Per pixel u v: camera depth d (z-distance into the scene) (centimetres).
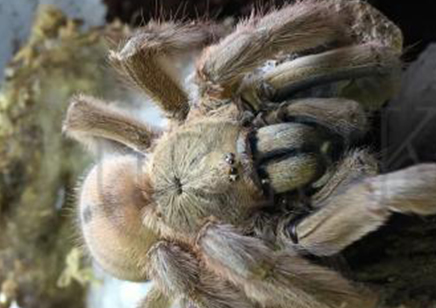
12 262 15
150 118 11
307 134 7
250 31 8
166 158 8
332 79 8
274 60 8
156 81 8
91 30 14
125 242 8
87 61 13
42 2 14
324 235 7
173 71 8
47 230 14
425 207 6
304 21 7
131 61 8
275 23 7
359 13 8
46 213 14
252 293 7
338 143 7
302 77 8
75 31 14
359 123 7
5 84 14
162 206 8
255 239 7
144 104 11
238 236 7
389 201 6
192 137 8
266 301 7
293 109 7
